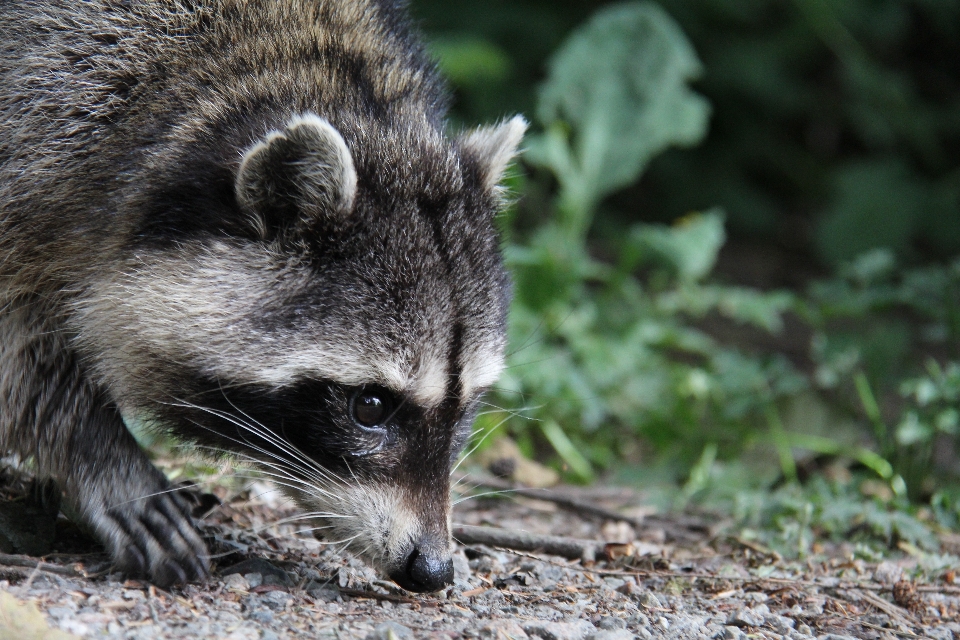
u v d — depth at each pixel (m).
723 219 22.00
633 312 15.08
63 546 7.87
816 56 23.23
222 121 7.60
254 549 8.22
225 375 7.27
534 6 20.72
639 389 13.97
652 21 16.03
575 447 13.53
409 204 7.51
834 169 23.27
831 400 13.95
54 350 7.61
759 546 9.94
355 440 7.41
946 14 22.16
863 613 8.18
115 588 6.95
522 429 13.29
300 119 7.09
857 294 13.71
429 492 7.61
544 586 8.17
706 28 21.61
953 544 10.43
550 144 15.39
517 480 11.96
